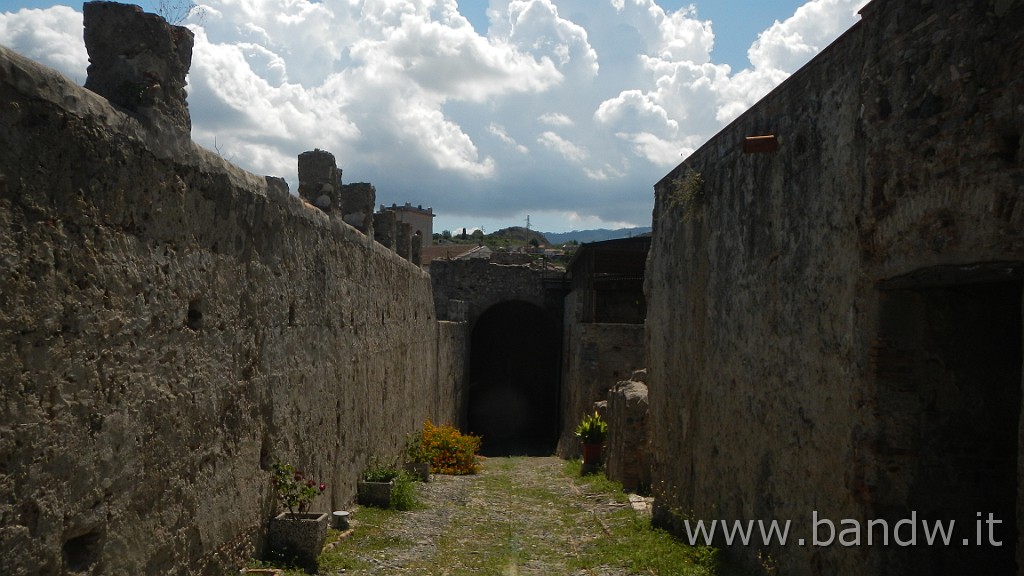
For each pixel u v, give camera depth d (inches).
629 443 505.7
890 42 194.5
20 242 152.3
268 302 289.4
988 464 200.7
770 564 266.8
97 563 178.1
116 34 202.1
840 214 222.4
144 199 198.5
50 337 161.2
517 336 1266.0
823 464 229.6
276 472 295.6
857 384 209.5
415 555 325.7
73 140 168.2
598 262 846.5
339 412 392.2
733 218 319.9
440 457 650.8
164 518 209.8
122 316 188.5
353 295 423.2
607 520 418.6
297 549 288.5
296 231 322.7
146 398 199.9
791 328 256.8
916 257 183.5
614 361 787.4
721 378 329.4
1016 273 151.6
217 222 244.4
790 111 263.0
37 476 156.9
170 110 213.5
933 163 176.7
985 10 160.2
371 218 480.7
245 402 267.9
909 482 199.9
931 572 200.5
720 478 326.0
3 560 147.1
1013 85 151.2
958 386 201.0
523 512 453.1
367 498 430.9
